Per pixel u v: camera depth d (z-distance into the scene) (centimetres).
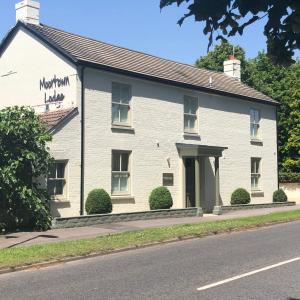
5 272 1054
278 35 373
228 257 1183
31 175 1709
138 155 2216
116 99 2148
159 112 2323
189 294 814
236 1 359
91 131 2028
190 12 369
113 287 877
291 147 3825
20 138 1678
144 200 2228
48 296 821
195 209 2270
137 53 2608
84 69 2017
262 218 2059
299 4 342
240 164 2778
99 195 1970
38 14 2261
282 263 1090
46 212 1712
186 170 2472
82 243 1368
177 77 2467
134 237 1489
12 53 2261
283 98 3906
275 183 3045
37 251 1238
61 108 2039
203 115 2564
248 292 827
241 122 2809
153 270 1034
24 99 2203
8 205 1656
